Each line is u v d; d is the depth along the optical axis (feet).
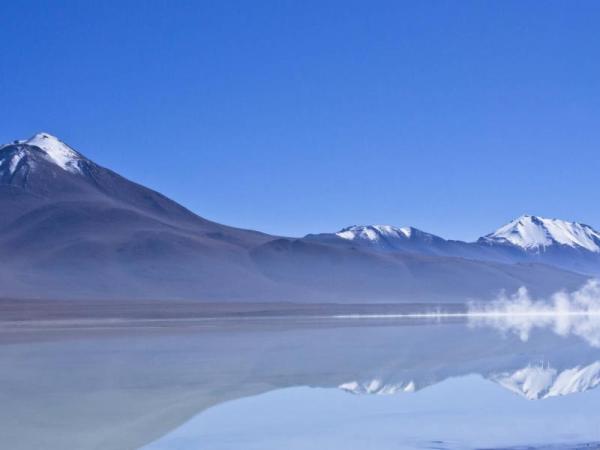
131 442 47.88
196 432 50.80
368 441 47.70
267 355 104.73
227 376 79.92
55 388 71.26
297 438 48.75
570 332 168.96
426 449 45.52
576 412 56.85
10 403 62.49
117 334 159.53
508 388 70.44
